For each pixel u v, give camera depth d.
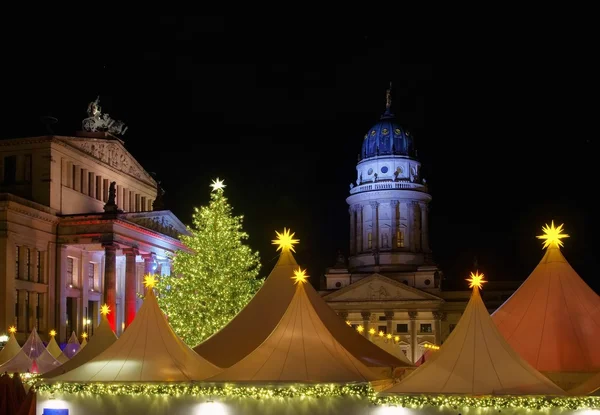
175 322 67.62
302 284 32.34
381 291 140.88
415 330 138.75
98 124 105.88
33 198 91.75
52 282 90.69
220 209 71.50
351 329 40.41
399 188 150.38
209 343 37.03
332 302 142.50
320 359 29.17
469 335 28.59
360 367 29.94
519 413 25.67
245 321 38.12
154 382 29.36
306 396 27.59
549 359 30.83
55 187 92.75
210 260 69.06
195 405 28.84
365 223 153.38
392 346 66.00
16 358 49.19
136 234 96.38
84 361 38.75
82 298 97.00
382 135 156.25
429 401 26.33
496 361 27.53
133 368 30.52
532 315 32.81
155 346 31.95
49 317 89.62
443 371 27.47
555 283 33.53
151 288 34.31
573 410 25.38
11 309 82.69
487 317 29.09
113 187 93.38
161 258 102.81
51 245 91.38
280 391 27.81
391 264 147.88
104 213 91.56
